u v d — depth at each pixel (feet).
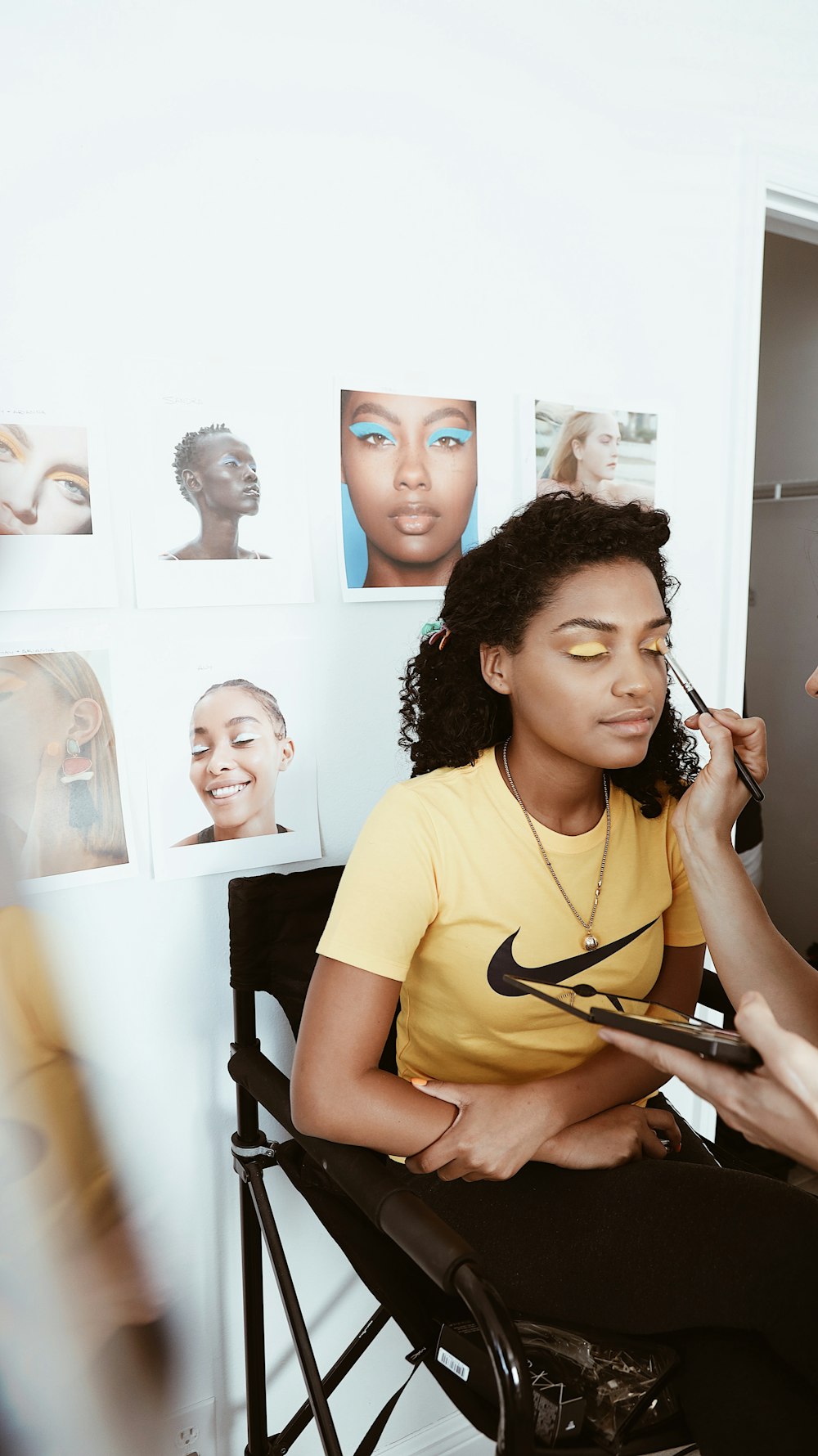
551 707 2.84
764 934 2.95
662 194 4.76
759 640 8.96
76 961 3.62
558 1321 2.56
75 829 3.55
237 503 3.76
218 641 3.79
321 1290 4.27
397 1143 2.68
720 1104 2.12
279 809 4.02
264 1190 3.50
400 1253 2.95
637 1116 2.96
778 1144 2.06
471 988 2.98
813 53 5.22
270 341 3.77
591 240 4.57
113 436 3.50
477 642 3.06
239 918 3.48
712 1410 2.34
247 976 3.50
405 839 2.89
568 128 4.42
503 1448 2.11
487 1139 2.69
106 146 3.36
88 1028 3.68
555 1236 2.64
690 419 5.08
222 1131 4.01
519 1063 3.10
